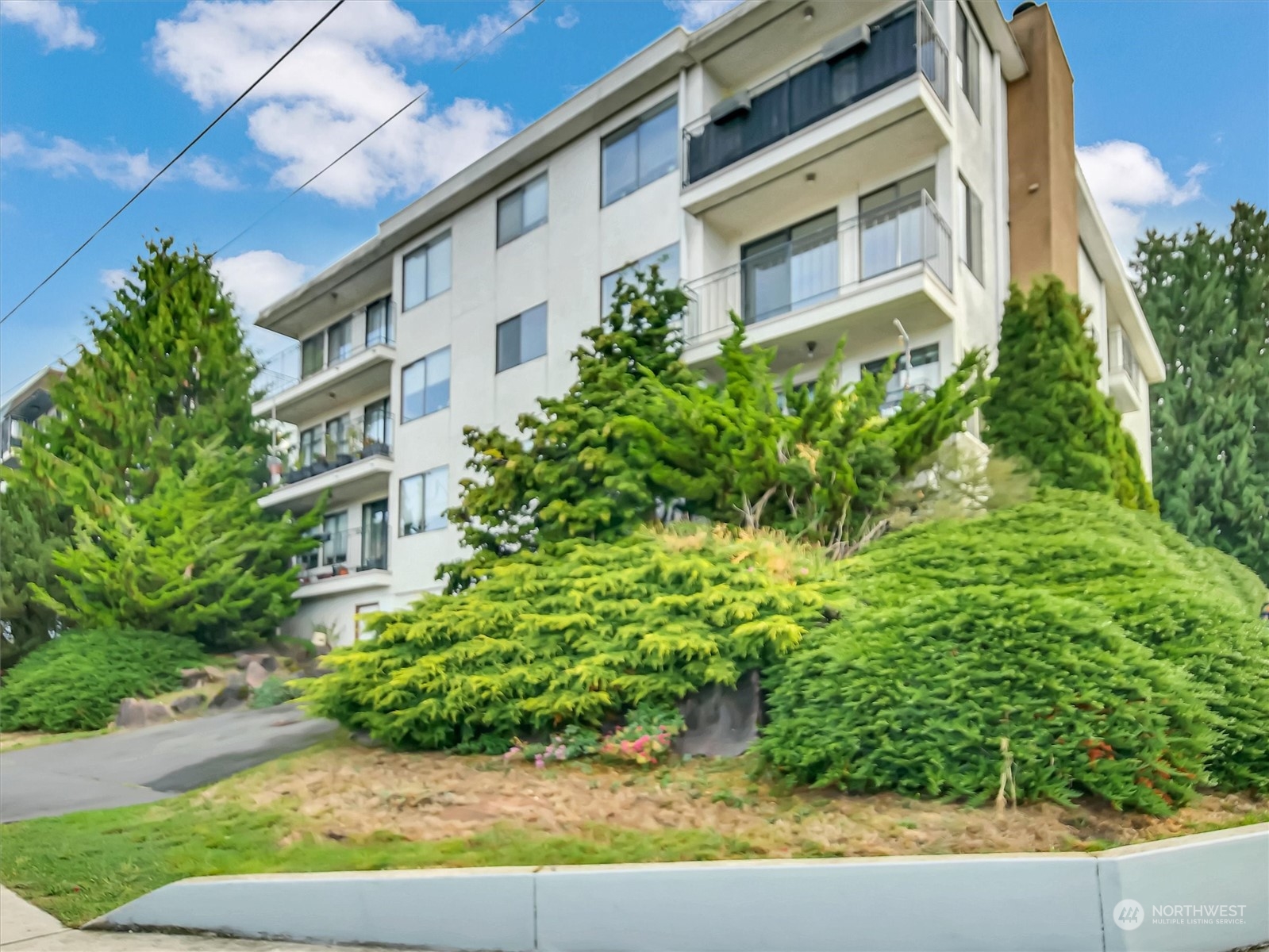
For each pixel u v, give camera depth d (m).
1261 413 26.77
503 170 19.94
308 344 28.58
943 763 6.10
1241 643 6.89
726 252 17.03
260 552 20.88
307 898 5.58
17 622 19.81
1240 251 28.95
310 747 10.33
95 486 19.61
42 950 5.43
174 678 17.22
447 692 8.81
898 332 14.42
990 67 16.69
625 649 8.51
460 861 5.81
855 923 4.75
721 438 10.70
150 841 7.18
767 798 6.68
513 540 12.31
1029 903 4.56
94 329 21.31
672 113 17.05
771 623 7.71
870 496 10.12
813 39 15.98
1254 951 4.78
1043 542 8.03
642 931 5.01
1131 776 5.79
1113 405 13.40
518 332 19.38
